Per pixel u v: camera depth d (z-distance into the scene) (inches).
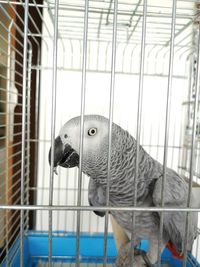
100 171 32.1
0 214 43.3
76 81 52.9
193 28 44.1
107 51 52.6
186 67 52.7
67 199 54.9
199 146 44.0
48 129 53.3
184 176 51.3
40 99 52.9
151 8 40.7
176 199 31.6
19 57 51.0
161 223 23.4
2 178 50.7
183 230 32.5
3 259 37.0
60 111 53.0
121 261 37.8
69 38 49.5
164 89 53.1
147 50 52.8
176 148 53.7
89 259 45.4
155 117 53.4
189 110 51.9
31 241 45.3
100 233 52.2
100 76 52.8
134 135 53.1
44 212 55.4
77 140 31.1
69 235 47.5
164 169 22.0
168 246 39.3
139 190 32.9
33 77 58.8
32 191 60.1
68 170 54.4
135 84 52.8
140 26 44.0
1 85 49.4
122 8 39.9
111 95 20.7
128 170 32.4
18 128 57.1
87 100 53.1
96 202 35.8
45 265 43.7
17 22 49.0
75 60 52.7
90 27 47.3
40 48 53.2
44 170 53.9
